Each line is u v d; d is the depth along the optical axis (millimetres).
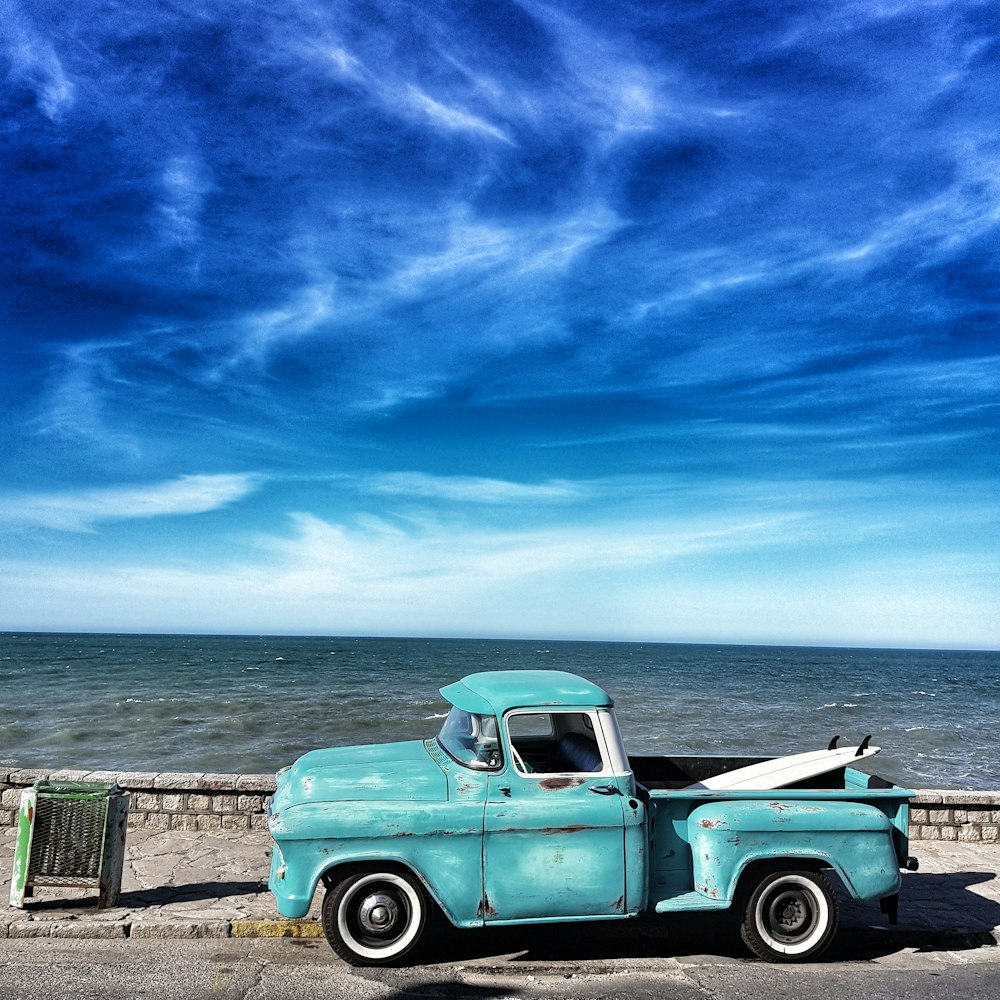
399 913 5281
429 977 5074
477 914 5176
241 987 4812
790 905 5609
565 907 5238
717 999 4789
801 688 59875
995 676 92750
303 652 112438
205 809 8109
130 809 8117
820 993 4930
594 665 88875
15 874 6016
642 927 6121
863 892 5539
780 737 30125
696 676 72250
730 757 7059
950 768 24547
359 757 6074
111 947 5457
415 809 5230
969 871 7621
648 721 34000
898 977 5270
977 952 5891
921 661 152625
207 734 28297
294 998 4668
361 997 4719
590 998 4773
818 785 6660
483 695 5766
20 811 6094
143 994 4645
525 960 5438
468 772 5465
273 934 5746
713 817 5496
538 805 5324
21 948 5395
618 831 5344
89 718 31906
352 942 5215
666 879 5594
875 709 43469
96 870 6004
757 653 184250
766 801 5738
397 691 47375
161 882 6602
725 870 5406
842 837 5578
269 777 8156
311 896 5070
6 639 168750
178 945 5527
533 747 6477
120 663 72438
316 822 5121
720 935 6031
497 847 5234
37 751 24438
